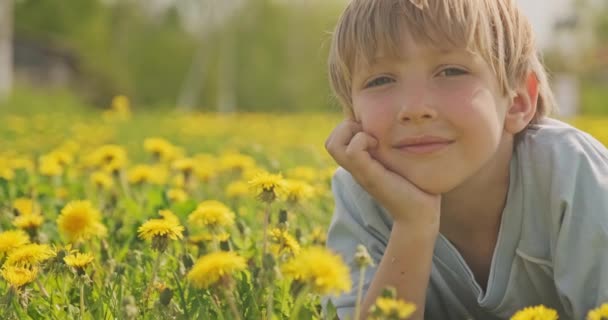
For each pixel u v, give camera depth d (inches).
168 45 1478.8
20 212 126.0
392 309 54.5
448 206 75.8
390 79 71.1
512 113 74.2
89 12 1423.5
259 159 260.4
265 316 74.9
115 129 450.9
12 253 85.4
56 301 84.1
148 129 461.4
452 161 69.4
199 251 97.5
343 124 75.4
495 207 75.2
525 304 76.1
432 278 78.1
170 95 1485.0
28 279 80.8
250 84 1501.0
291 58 1514.5
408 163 70.6
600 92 1402.6
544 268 74.0
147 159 265.0
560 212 71.4
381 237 79.3
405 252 71.5
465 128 68.6
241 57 1501.0
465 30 68.7
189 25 1476.4
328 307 67.3
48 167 171.8
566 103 1014.4
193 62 1465.3
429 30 68.7
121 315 74.2
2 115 566.9
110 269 91.7
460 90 68.8
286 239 87.3
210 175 170.1
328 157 251.6
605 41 1446.9
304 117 688.4
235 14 1453.0
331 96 88.2
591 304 70.5
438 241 77.4
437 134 68.8
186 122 533.3
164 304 73.0
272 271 74.1
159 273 93.1
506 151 74.0
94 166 198.1
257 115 733.9
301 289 66.5
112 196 136.9
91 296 84.0
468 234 77.5
